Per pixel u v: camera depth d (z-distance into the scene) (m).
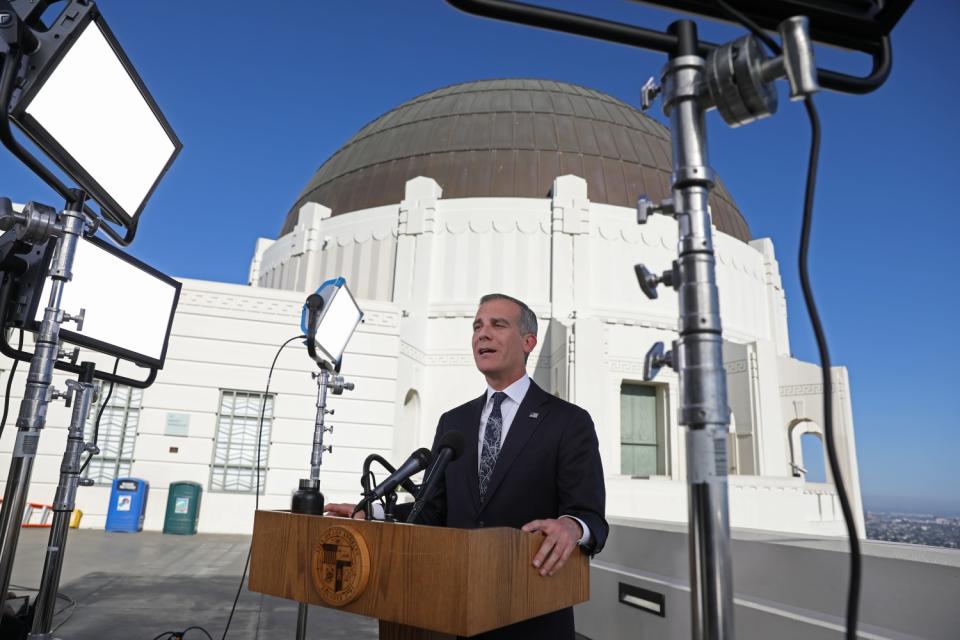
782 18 1.16
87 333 3.33
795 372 19.28
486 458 2.24
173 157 3.22
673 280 1.17
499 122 22.64
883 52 1.21
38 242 2.61
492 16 1.11
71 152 2.39
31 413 2.51
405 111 25.20
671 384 18.17
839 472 0.86
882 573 2.27
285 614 5.26
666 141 24.83
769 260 22.59
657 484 13.12
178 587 6.13
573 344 15.32
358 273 19.14
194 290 11.89
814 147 0.99
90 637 4.30
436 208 18.94
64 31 2.12
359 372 12.40
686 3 1.13
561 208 18.52
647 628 3.53
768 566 2.77
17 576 6.33
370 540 1.44
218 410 11.63
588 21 1.13
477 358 2.35
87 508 10.73
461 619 1.26
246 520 11.20
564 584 1.68
